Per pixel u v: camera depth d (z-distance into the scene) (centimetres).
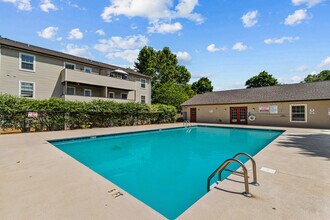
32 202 264
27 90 1462
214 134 1329
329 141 792
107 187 321
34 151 609
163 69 3781
